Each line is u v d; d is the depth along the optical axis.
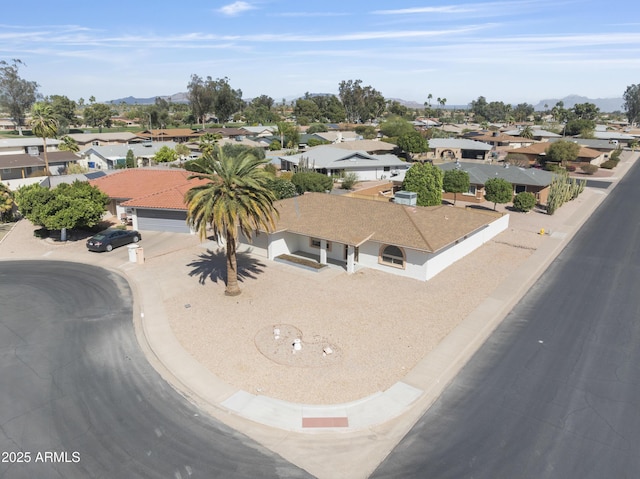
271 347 20.44
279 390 17.34
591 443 14.66
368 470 13.48
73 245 37.06
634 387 17.83
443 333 21.94
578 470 13.52
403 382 17.84
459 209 37.06
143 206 40.22
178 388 17.52
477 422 15.66
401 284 28.41
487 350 20.62
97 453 14.09
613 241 39.34
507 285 28.23
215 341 21.06
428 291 27.23
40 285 28.41
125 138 118.88
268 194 26.16
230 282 26.30
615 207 54.19
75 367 19.00
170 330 22.19
